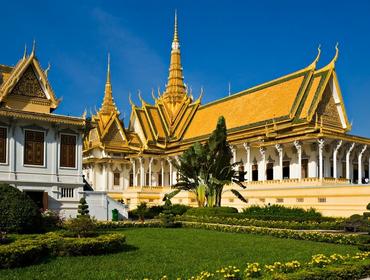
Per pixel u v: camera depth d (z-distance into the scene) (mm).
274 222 32375
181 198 58469
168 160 70375
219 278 12445
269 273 12680
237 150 58250
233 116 62594
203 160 39969
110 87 83625
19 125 34969
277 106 55312
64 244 17062
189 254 18375
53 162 36219
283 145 49406
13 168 34344
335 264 13586
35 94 37750
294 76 56031
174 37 84875
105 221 35312
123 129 76500
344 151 51188
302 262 16328
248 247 20875
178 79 81938
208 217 36469
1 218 19984
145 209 47625
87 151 75562
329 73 51656
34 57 37531
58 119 36219
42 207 35281
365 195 37219
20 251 14992
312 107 50125
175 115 77312
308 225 30766
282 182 45375
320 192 41062
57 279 13312
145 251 19078
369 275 13086
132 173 75312
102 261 16281
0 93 37094
